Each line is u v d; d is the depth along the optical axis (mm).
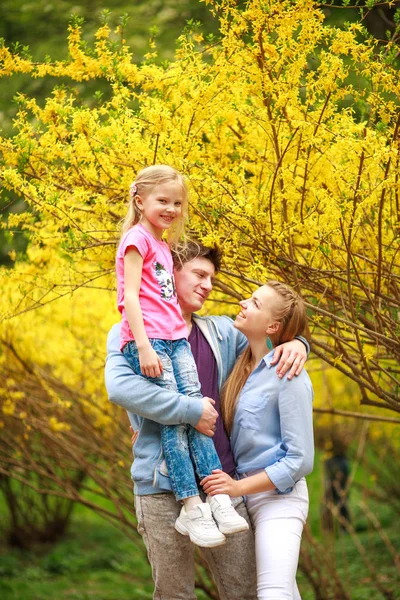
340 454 12219
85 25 11000
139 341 3707
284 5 4297
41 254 5488
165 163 4453
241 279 4707
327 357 5066
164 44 10703
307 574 8266
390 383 5938
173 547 3883
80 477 11055
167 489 3838
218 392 4172
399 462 12039
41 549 11875
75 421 8391
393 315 5375
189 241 4273
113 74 4680
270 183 4824
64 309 8023
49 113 4625
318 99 4633
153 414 3754
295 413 3926
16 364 8273
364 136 4414
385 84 4359
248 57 4371
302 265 4652
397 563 8984
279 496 4004
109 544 12148
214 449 3865
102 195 4719
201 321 4281
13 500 11891
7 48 4730
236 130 5160
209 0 4473
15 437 8961
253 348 4180
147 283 3863
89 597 9578
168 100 4680
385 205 4926
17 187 4504
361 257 4711
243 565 4020
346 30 4465
